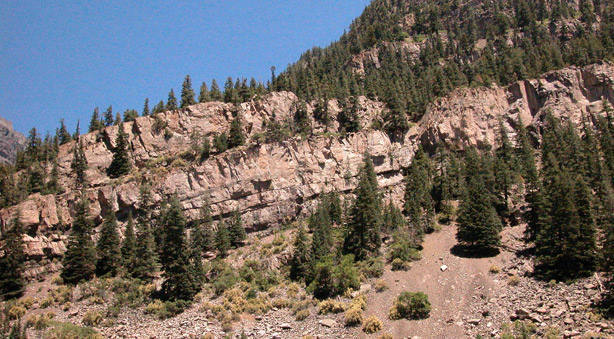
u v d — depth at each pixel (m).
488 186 77.75
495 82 107.69
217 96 118.50
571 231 54.47
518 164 84.38
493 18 166.50
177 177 89.44
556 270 54.03
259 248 77.38
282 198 89.25
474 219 67.88
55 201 86.88
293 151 94.25
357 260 69.56
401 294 56.09
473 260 64.38
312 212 84.19
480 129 99.00
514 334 44.59
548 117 93.50
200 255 71.44
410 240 71.31
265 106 107.19
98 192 87.81
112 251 73.88
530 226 65.62
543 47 126.00
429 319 52.19
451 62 132.50
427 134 101.44
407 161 99.12
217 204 87.88
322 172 93.75
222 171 90.25
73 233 75.69
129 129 102.50
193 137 98.81
